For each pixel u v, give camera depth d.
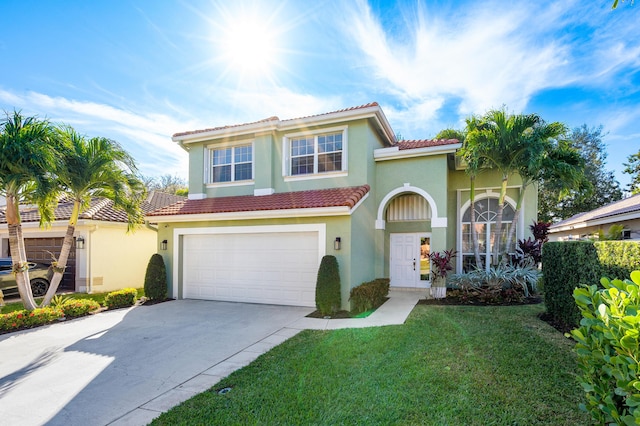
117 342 7.93
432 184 12.98
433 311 10.16
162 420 4.40
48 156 9.29
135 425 4.34
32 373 6.11
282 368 6.04
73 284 16.72
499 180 14.49
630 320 2.30
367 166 12.66
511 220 14.57
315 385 5.31
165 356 6.92
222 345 7.56
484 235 14.88
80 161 10.84
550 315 9.06
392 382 5.32
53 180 10.34
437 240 12.71
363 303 10.49
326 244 11.23
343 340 7.54
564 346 6.68
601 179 28.61
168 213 13.49
